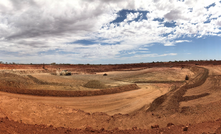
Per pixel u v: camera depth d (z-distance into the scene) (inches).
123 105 768.3
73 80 1433.3
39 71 2174.0
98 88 1077.1
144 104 788.6
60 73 2001.7
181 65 3125.0
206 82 1186.0
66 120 421.7
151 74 2127.2
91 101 810.2
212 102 595.2
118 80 1644.9
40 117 421.1
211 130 249.1
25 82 1055.0
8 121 299.1
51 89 936.9
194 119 410.0
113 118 459.5
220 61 3511.3
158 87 1248.2
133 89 1158.3
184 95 807.1
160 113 520.4
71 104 740.7
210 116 417.1
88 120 432.1
